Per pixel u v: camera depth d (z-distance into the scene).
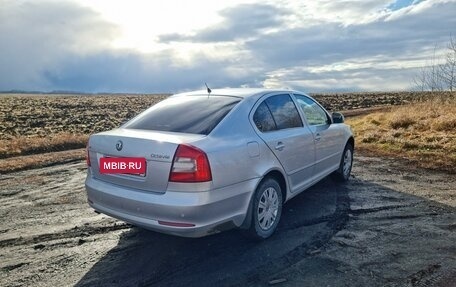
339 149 6.06
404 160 8.49
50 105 51.38
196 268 3.47
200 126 3.76
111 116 32.47
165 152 3.33
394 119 13.74
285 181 4.40
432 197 5.61
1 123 25.84
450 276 3.21
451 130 11.34
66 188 6.78
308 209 5.05
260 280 3.22
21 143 12.93
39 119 29.25
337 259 3.57
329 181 6.59
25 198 6.12
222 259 3.64
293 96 5.09
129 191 3.56
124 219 3.61
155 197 3.35
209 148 3.40
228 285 3.15
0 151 11.64
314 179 5.25
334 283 3.13
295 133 4.67
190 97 4.59
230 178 3.52
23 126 24.06
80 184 7.08
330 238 4.08
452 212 4.93
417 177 6.89
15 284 3.30
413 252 3.71
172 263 3.60
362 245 3.89
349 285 3.09
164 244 4.04
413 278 3.19
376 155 9.23
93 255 3.85
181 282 3.23
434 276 3.21
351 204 5.27
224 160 3.47
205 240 4.09
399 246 3.86
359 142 11.20
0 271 3.55
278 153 4.22
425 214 4.85
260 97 4.43
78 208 5.50
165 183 3.33
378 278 3.20
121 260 3.71
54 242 4.21
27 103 56.88
